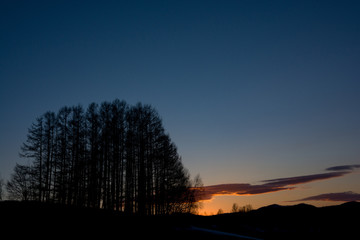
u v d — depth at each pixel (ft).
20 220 63.57
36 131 116.37
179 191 110.32
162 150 113.09
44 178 111.24
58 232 57.82
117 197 101.40
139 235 64.34
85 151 111.04
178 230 76.43
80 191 108.17
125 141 112.06
